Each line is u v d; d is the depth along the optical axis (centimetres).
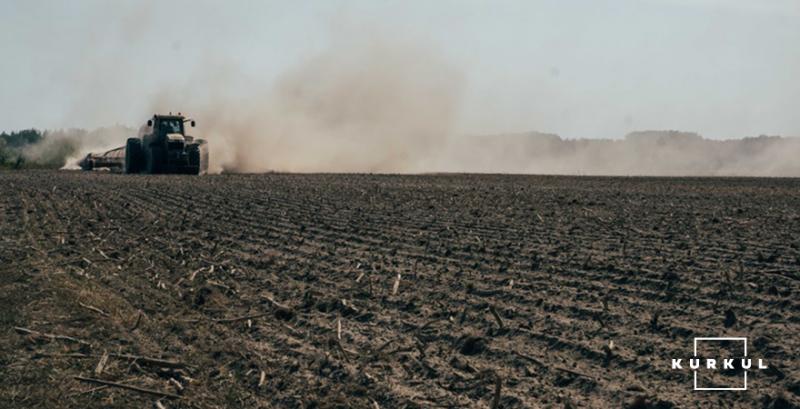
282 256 1307
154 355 787
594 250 1294
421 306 937
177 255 1330
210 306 980
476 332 824
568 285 1017
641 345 754
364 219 1798
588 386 659
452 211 1975
